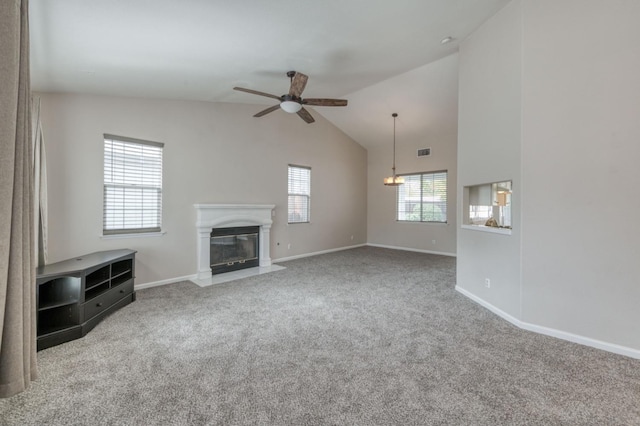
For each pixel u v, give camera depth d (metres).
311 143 7.26
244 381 2.06
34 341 1.40
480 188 3.96
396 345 2.59
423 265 6.07
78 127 3.71
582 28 2.59
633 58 2.38
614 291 2.48
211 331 2.88
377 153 8.83
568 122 2.66
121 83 3.60
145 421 1.68
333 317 3.25
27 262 1.31
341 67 4.02
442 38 3.69
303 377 2.11
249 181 5.81
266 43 3.02
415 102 6.14
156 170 4.52
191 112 4.90
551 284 2.77
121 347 2.55
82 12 2.13
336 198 8.03
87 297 2.96
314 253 7.39
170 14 2.29
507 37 3.11
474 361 2.32
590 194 2.57
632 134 2.39
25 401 1.83
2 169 1.08
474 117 3.73
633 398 1.88
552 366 2.25
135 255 4.04
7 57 1.08
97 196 3.86
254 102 5.57
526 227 2.90
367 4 2.58
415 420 1.69
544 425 1.65
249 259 5.79
